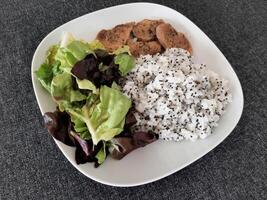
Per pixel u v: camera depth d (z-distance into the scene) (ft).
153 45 0.99
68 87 0.86
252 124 0.91
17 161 0.86
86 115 0.82
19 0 1.14
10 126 0.91
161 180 0.83
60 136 0.82
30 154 0.87
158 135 0.85
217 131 0.86
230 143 0.89
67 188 0.82
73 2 1.13
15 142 0.89
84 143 0.80
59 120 0.83
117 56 0.89
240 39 1.07
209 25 1.11
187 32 1.03
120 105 0.81
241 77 1.00
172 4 1.15
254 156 0.87
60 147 0.81
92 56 0.87
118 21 1.05
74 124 0.82
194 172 0.84
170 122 0.86
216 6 1.15
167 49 0.97
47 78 0.89
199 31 1.01
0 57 1.02
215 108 0.87
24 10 1.12
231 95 0.90
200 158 0.86
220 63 0.96
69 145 0.82
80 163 0.79
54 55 0.94
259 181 0.83
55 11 1.12
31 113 0.93
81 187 0.82
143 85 0.89
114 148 0.81
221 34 1.09
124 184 0.77
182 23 1.04
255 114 0.93
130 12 1.06
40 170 0.85
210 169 0.85
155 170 0.80
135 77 0.89
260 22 1.11
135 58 0.96
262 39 1.08
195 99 0.87
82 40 0.97
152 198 0.81
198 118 0.85
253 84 0.98
